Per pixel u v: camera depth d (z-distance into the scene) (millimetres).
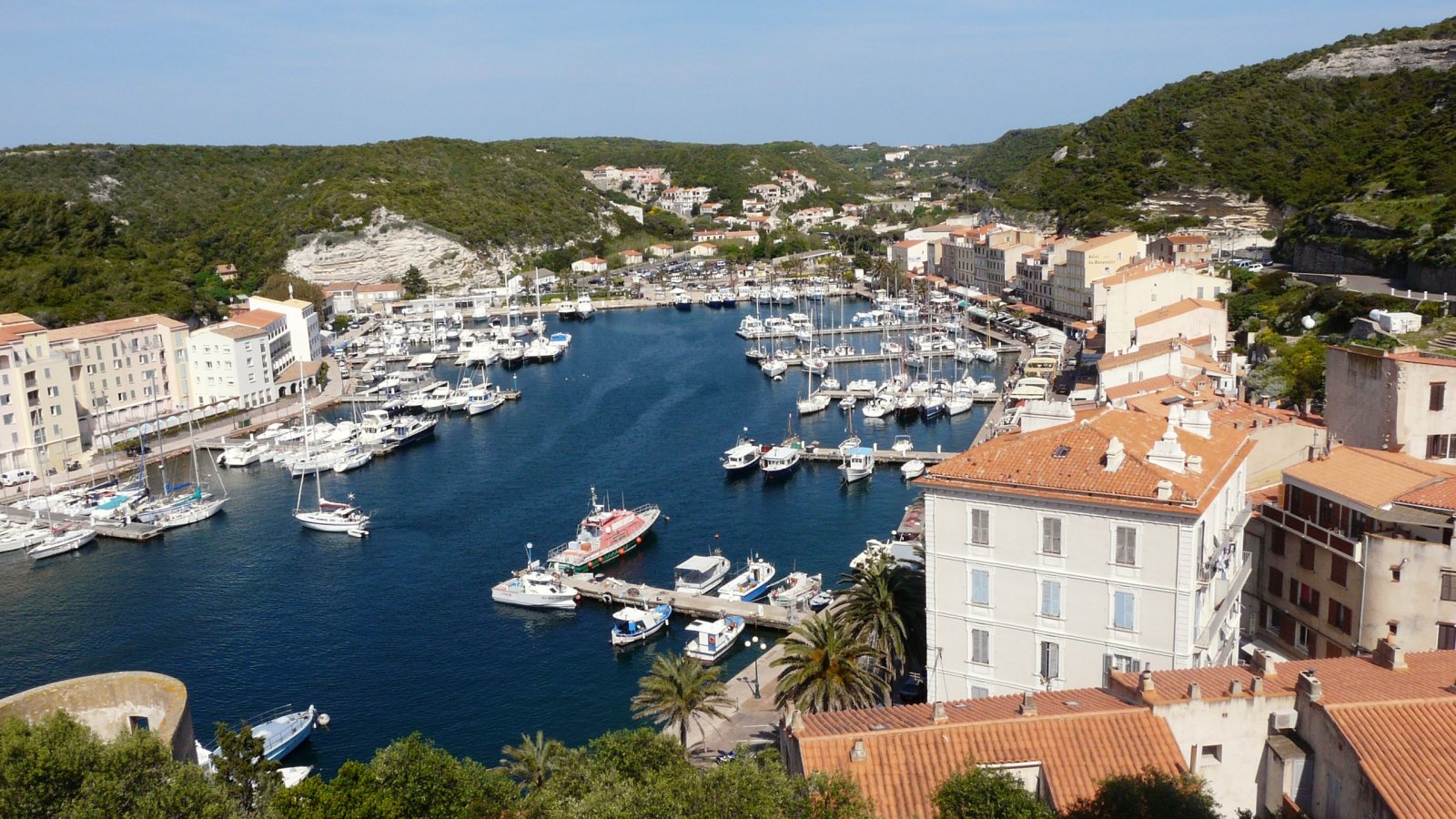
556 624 107812
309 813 44188
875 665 75250
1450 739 38812
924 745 44312
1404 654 49438
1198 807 38938
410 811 45625
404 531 139000
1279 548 71812
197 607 116062
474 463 170750
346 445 176875
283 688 96188
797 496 147875
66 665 103062
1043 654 63125
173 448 185625
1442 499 60875
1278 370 130250
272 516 147875
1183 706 43844
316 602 115938
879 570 77500
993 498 63188
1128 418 70438
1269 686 45312
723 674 94375
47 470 170875
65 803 40281
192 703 93875
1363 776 38062
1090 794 40844
